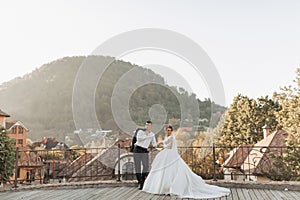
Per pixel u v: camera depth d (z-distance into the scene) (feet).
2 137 26.76
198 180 13.46
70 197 13.41
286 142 32.04
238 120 74.13
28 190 15.55
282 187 14.51
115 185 15.71
